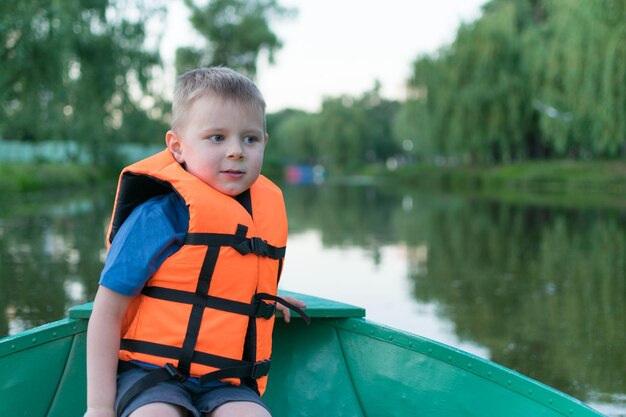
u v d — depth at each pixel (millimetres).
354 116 67438
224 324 1713
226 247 1723
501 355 4156
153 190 1811
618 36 18531
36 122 15273
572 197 21406
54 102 14172
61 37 12875
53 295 5641
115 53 15188
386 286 6461
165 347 1683
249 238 1759
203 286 1702
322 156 72625
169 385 1654
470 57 29188
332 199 23109
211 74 1826
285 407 2432
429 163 46500
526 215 14570
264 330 1812
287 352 2465
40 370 2139
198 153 1776
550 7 25016
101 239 9508
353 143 65438
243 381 1808
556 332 4723
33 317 4859
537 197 21578
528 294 6070
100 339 1658
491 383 2182
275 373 2453
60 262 7410
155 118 23859
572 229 11617
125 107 16547
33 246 8727
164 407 1594
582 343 4434
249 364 1761
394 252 9008
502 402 2158
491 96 28656
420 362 2322
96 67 15000
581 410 1989
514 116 28609
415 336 2324
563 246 9453
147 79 15898
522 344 4402
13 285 6059
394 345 2365
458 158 34875
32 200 18031
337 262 8070
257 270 1781
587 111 21078
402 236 10984
